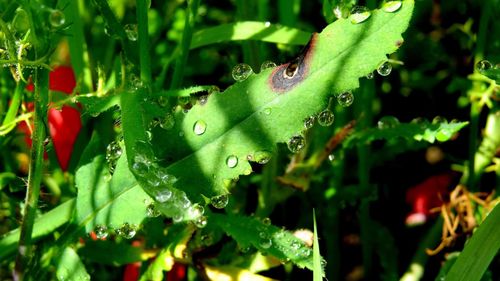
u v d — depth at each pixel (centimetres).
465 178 23
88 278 14
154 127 14
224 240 19
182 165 14
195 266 17
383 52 13
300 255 15
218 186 14
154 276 16
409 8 13
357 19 13
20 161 23
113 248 18
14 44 14
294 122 13
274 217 24
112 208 14
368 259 24
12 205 19
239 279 17
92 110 14
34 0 12
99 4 16
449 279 14
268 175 21
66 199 19
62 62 22
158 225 18
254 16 23
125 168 14
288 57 23
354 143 20
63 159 20
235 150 14
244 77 15
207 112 14
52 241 15
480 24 22
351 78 13
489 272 20
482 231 14
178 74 18
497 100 23
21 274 14
